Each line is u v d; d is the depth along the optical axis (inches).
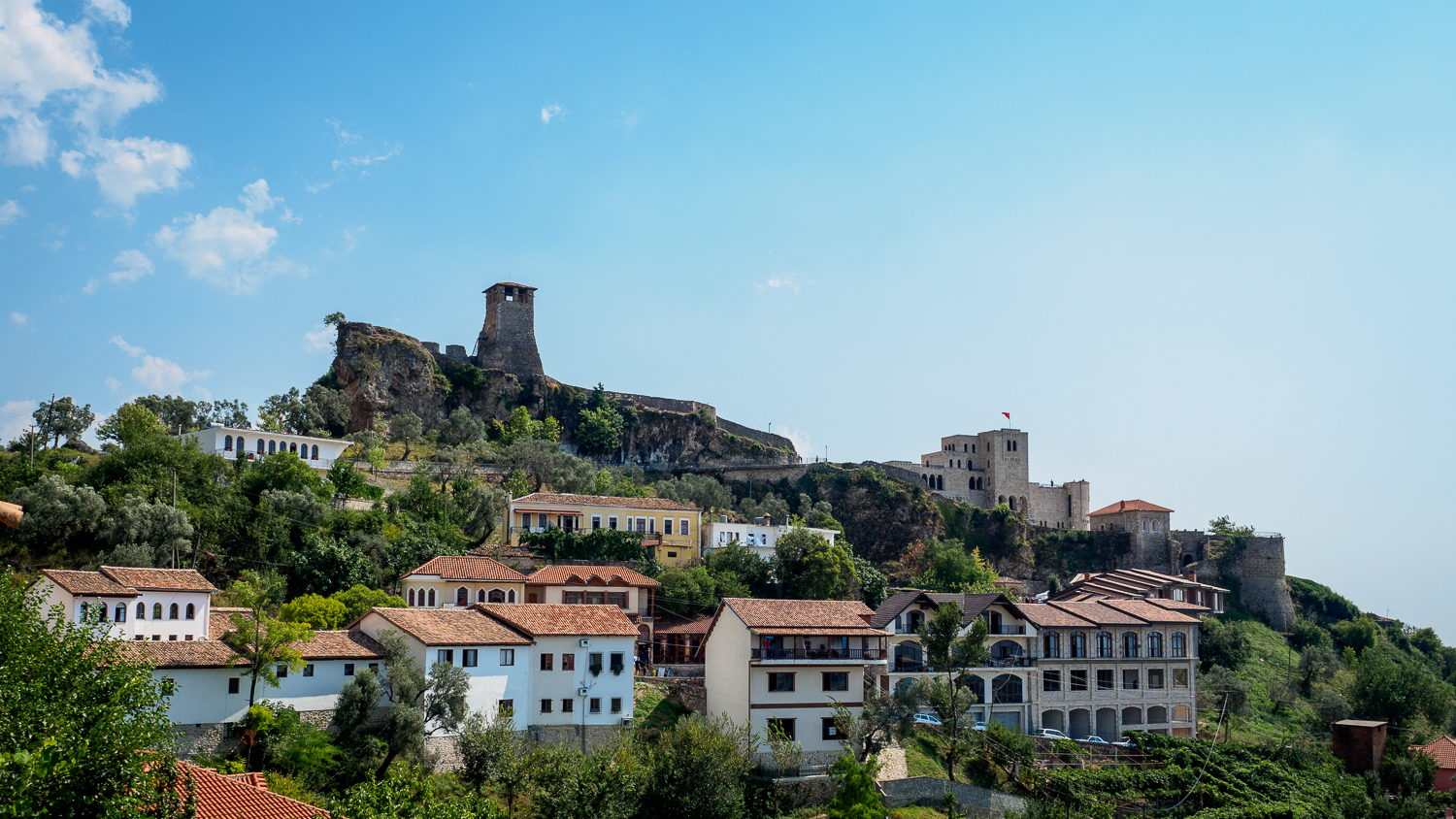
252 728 2391.7
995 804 3068.4
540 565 4340.6
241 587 2748.5
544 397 7534.5
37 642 1449.3
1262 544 7293.3
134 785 1311.5
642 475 7175.2
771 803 2741.1
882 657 3341.5
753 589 4653.1
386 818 1699.1
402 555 3900.1
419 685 2615.7
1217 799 3459.6
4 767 1177.4
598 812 2345.0
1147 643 4244.6
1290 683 5349.4
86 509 3422.7
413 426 6446.9
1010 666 3882.9
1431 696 4756.4
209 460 4271.7
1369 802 3590.1
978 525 7514.8
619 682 3038.9
